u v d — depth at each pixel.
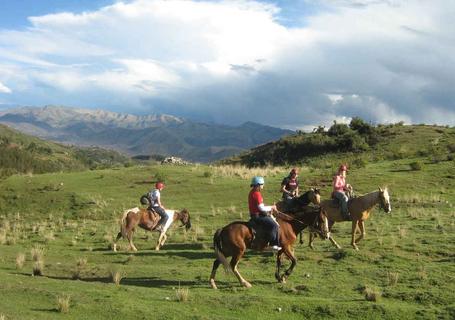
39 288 13.38
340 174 19.03
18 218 33.38
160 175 40.44
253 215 14.03
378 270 14.91
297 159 72.56
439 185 31.78
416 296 12.42
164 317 11.04
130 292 13.14
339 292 13.28
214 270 14.14
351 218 18.28
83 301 12.03
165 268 16.72
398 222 23.16
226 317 11.00
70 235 25.94
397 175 34.91
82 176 42.94
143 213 21.77
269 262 16.80
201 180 39.38
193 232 24.64
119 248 21.86
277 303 12.00
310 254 17.31
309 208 15.08
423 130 70.88
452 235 19.05
